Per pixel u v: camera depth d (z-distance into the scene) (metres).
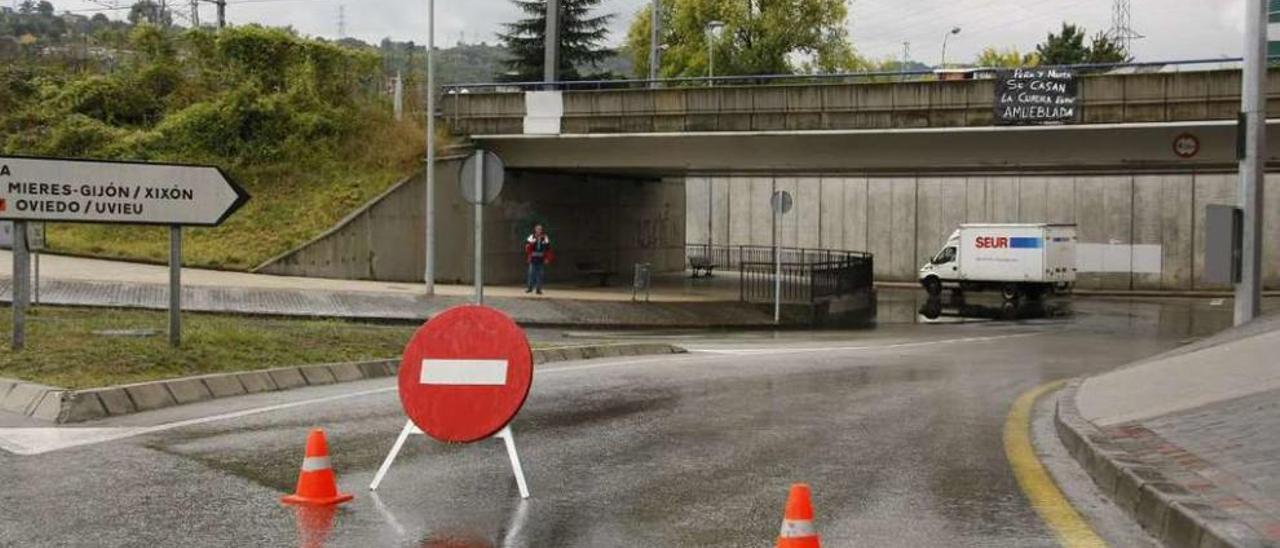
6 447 8.62
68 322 15.24
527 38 60.41
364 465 8.34
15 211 11.86
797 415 11.25
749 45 62.03
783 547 5.48
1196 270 50.44
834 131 31.83
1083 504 7.43
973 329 30.38
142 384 10.78
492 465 8.44
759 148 34.62
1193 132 29.81
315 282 28.61
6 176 11.79
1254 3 17.52
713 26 57.50
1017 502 7.46
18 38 42.25
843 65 62.19
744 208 59.94
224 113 33.78
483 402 7.57
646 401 12.04
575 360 17.02
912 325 32.19
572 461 8.67
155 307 21.55
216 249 29.86
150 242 30.09
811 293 35.31
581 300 30.38
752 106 32.59
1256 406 9.43
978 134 31.52
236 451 8.64
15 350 12.11
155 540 6.22
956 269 45.16
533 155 36.69
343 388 12.54
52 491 7.27
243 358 13.01
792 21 61.31
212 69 36.94
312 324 17.78
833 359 18.00
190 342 13.33
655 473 8.27
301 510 6.93
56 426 9.56
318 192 32.66
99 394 10.18
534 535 6.47
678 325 29.03
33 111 35.12
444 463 8.49
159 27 38.22
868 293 41.28
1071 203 52.66
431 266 27.62
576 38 60.06
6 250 28.95
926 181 56.03
